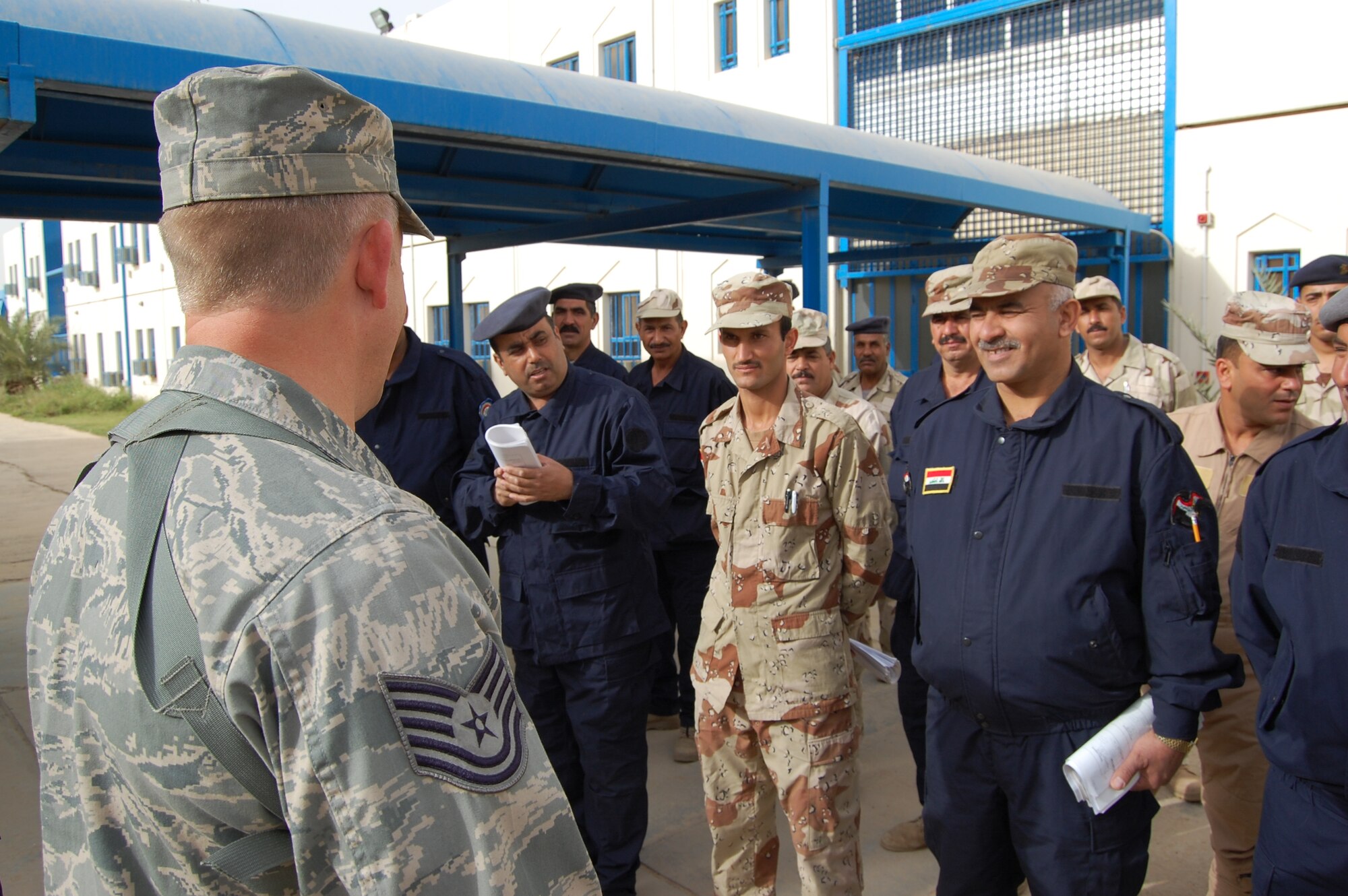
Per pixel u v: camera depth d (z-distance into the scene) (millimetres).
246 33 3428
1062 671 1936
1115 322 4352
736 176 5211
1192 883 2869
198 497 802
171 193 884
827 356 4117
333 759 714
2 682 4730
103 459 926
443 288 16172
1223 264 8992
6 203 5500
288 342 884
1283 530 1949
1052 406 2020
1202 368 9125
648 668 2914
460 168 5895
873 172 5758
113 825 838
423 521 835
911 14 10797
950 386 3645
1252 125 8750
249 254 865
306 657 727
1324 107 8359
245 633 734
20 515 9430
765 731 2410
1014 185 7336
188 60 3203
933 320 3615
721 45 12844
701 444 2670
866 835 3275
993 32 10297
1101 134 9633
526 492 2652
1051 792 1967
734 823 2535
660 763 3938
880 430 3982
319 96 884
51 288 33594
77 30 2977
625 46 14078
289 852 777
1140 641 1973
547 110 4188
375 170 932
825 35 11469
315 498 797
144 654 772
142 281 24812
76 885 850
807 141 5559
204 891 793
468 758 762
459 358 3656
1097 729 1961
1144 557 1903
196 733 751
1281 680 1907
